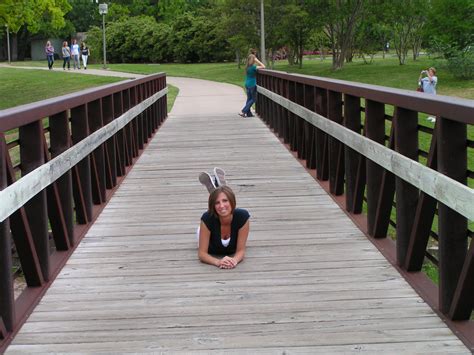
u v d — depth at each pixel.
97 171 6.25
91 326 3.56
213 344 3.32
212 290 4.04
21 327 3.55
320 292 3.97
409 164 3.80
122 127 7.45
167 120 14.41
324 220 5.62
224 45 47.84
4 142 3.32
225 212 4.44
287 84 9.49
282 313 3.67
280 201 6.34
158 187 7.13
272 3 32.03
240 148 9.88
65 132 4.78
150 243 5.04
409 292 3.95
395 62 40.44
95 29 55.59
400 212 4.25
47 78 31.25
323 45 47.12
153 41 50.66
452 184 3.14
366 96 4.87
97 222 5.68
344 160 6.08
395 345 3.27
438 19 27.94
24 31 65.19
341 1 33.12
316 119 6.83
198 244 4.80
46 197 4.36
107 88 6.47
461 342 3.29
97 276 4.34
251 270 4.38
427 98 3.54
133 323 3.59
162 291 4.04
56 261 4.56
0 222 3.30
